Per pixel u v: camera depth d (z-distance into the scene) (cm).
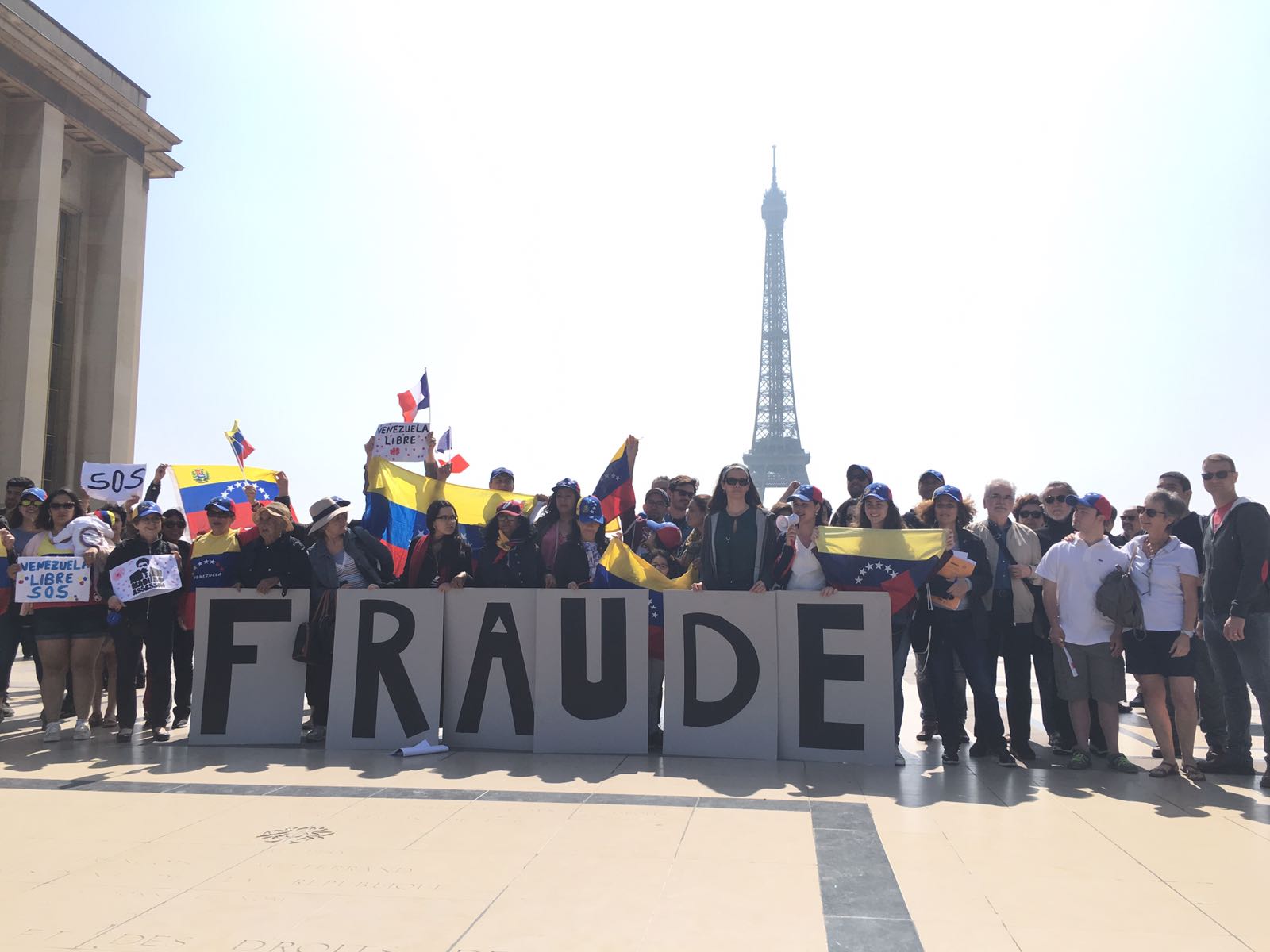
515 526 1180
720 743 1091
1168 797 901
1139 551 1056
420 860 680
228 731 1188
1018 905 593
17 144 4266
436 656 1155
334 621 1179
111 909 578
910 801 871
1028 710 1112
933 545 1078
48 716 1200
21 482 1472
